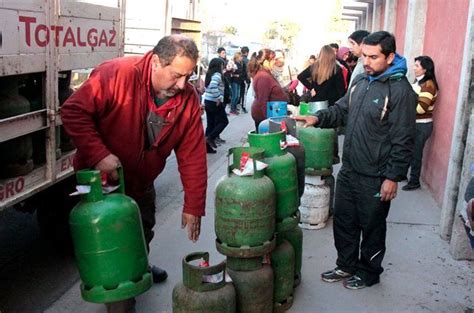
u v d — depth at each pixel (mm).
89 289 2617
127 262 2598
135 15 8266
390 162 3486
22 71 3281
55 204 4410
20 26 3225
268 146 3285
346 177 3750
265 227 3078
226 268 3133
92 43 4293
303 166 3736
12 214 5727
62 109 2832
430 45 7219
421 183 6930
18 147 3395
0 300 3805
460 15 5594
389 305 3672
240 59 15281
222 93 9164
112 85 2834
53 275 4266
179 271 4188
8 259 4586
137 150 3045
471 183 2822
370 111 3498
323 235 4992
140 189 3318
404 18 9977
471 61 4406
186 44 2680
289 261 3434
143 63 2875
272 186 3107
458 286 3977
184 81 2803
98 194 2609
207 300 2748
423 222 5348
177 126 3053
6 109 3262
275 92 6371
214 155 9125
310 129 4945
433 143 6496
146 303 3662
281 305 3477
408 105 3430
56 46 3699
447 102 5898
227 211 3049
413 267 4273
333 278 3979
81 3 4043
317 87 6836
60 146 4039
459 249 4410
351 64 8594
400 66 3443
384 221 3752
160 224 5332
